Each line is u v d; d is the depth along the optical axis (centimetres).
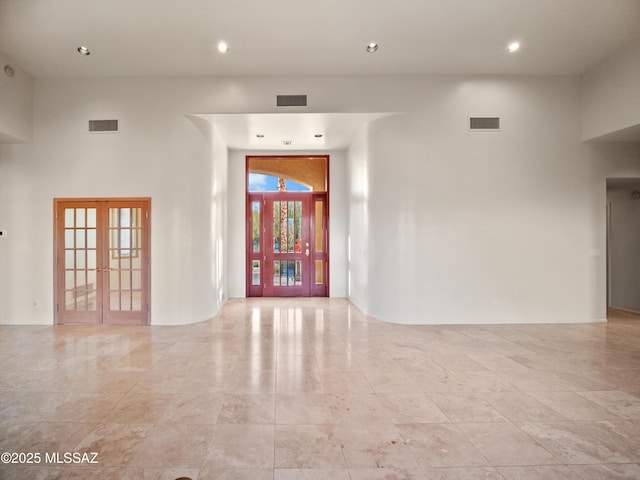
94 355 407
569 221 561
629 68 476
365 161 602
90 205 552
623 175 562
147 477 202
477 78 552
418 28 435
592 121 537
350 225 733
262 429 252
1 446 231
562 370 362
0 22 414
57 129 549
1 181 551
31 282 553
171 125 547
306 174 834
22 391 312
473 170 553
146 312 549
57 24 419
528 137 556
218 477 202
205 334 494
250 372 356
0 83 488
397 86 546
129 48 471
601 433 247
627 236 688
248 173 783
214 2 384
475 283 554
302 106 543
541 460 218
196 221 562
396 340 466
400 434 246
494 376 347
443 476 203
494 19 418
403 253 552
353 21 419
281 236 800
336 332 504
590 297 564
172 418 266
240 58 497
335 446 232
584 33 448
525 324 551
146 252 549
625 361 388
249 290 791
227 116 552
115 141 547
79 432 248
